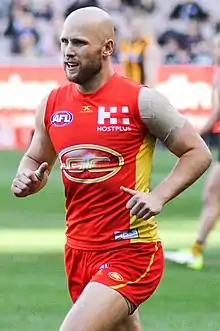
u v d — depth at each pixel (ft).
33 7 203.21
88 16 40.27
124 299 39.60
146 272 40.63
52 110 41.75
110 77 41.04
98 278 39.78
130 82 41.22
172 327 59.06
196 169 40.52
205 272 77.36
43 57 199.00
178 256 79.92
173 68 172.14
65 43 40.63
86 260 41.04
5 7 202.80
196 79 172.35
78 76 40.45
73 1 203.51
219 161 79.92
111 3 204.54
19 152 176.86
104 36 40.42
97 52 40.29
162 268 41.65
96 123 40.63
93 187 40.75
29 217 108.68
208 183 79.61
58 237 94.02
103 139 40.55
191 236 94.02
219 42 79.56
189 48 198.90
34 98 175.32
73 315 38.52
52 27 201.16
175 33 199.31
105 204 40.73
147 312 62.80
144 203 39.24
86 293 39.29
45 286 71.05
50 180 144.46
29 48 199.31
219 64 79.92
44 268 78.13
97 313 38.52
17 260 81.82
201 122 172.76
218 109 79.25
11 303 65.26
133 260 40.52
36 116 42.83
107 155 40.57
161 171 148.05
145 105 40.45
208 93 171.73
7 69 175.42
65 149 41.14
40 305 64.69
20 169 43.09
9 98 176.14
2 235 95.35
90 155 40.73
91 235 40.91
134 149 40.81
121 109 40.55
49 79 174.40
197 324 59.82
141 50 156.87
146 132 41.01
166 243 89.66
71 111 41.09
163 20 203.92
